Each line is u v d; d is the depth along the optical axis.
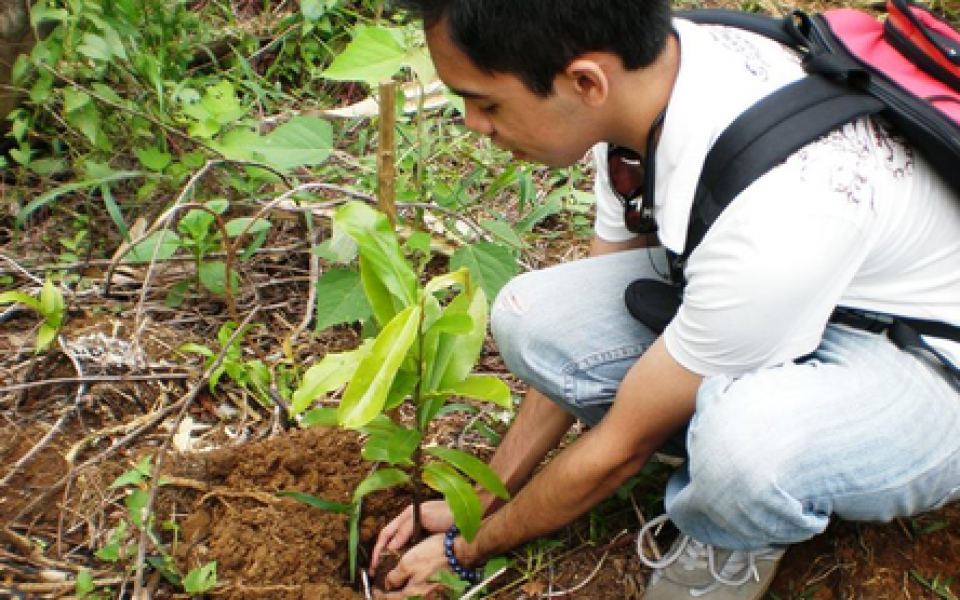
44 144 2.98
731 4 3.96
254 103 3.19
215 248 2.71
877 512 1.76
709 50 1.59
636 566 2.05
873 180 1.54
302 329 2.54
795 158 1.51
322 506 2.01
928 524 2.11
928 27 1.60
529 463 2.08
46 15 2.58
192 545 2.02
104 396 2.30
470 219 2.56
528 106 1.58
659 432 1.73
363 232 1.70
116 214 2.52
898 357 1.69
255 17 3.64
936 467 1.70
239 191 2.77
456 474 1.82
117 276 2.63
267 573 1.98
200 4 3.55
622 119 1.61
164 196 2.80
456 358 1.78
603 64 1.52
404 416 2.34
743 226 1.50
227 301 2.20
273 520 2.06
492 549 1.94
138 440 2.23
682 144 1.55
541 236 2.87
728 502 1.67
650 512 2.14
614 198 2.01
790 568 2.06
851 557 2.07
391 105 1.93
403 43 2.50
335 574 2.05
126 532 2.02
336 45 3.49
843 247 1.52
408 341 1.57
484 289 2.42
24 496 2.09
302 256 2.78
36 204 2.57
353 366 1.68
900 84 1.56
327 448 2.20
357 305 2.35
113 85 2.93
